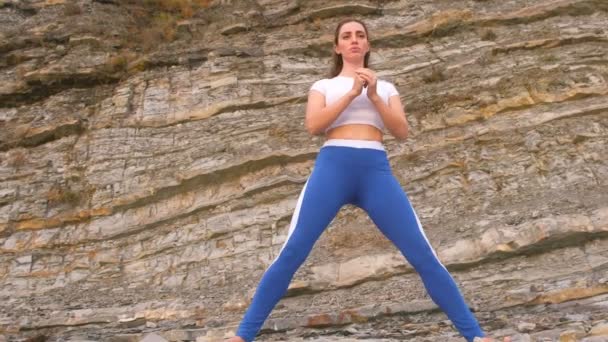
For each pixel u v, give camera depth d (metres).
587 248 6.75
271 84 9.91
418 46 10.30
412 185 8.18
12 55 11.12
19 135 9.84
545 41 9.49
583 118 8.27
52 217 8.84
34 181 9.29
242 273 7.70
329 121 3.44
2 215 8.88
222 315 7.17
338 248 7.60
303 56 10.41
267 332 6.45
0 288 8.04
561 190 7.47
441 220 7.63
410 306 6.50
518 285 6.64
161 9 12.06
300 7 11.23
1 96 10.49
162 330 7.01
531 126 8.31
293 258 3.42
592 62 9.00
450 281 3.45
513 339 5.26
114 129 9.79
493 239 7.04
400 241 3.46
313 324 6.46
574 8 9.99
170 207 8.70
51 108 10.36
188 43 11.08
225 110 9.64
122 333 7.05
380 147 3.57
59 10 11.95
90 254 8.39
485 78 9.16
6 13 11.88
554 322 5.73
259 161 8.65
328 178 3.47
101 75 10.62
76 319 7.37
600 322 5.49
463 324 3.42
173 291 7.71
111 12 11.85
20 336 7.22
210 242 8.15
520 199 7.53
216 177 8.73
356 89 3.41
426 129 8.78
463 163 8.19
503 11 10.34
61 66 10.68
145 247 8.35
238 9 11.43
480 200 7.69
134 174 9.14
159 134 9.60
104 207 8.80
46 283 8.11
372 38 10.45
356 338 5.91
